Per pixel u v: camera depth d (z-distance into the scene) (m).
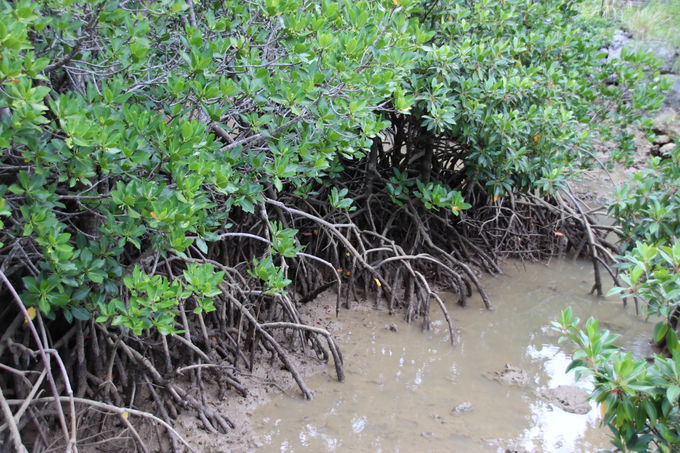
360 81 4.40
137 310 3.53
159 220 3.33
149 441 4.13
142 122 3.49
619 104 9.15
